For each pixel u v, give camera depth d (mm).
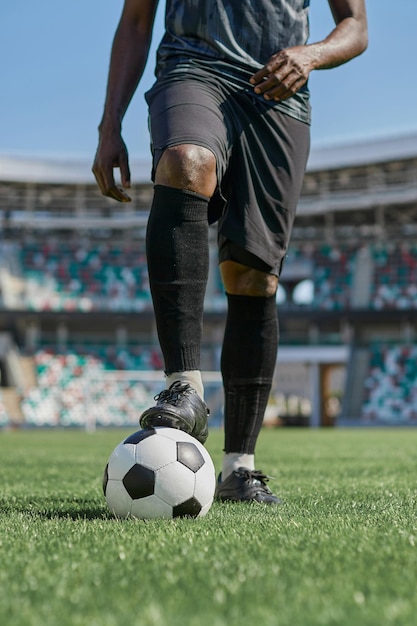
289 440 13430
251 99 2520
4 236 32062
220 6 2520
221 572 1275
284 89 2418
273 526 1918
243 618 969
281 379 37031
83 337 31266
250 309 2773
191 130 2344
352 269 30094
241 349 2781
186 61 2502
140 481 2123
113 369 28953
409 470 5512
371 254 30312
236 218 2547
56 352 29266
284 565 1341
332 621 952
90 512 2443
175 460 2152
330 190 31906
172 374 2346
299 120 2648
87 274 30734
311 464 6387
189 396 2271
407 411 26391
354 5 2682
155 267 2326
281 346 29406
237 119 2508
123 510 2152
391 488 3764
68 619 974
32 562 1388
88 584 1190
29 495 3398
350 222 31734
